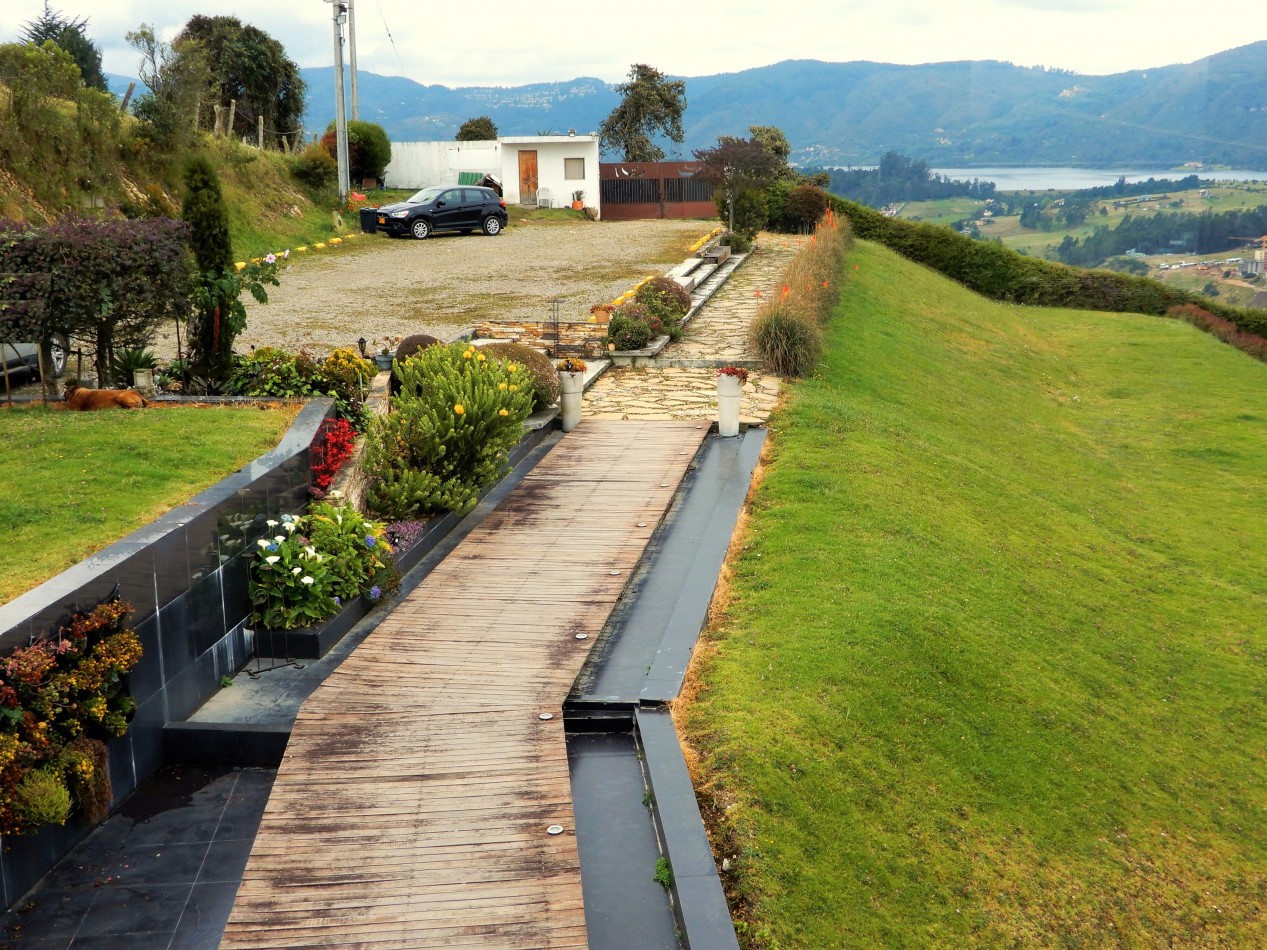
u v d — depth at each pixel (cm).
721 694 827
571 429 1548
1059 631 1122
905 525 1230
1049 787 850
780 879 650
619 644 912
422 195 3356
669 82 5534
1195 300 3725
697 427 1542
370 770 707
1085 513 1648
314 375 1301
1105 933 729
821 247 2877
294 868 607
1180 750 984
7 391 1147
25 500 850
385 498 1142
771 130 5366
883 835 727
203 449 1000
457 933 559
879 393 1928
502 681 833
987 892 719
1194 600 1370
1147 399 2533
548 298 2311
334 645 923
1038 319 3581
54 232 1098
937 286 3500
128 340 1257
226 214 1273
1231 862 845
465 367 1321
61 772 647
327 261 2791
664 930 607
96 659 678
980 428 1967
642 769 758
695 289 2603
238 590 884
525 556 1095
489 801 673
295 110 4509
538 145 4181
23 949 597
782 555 1103
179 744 784
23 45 2256
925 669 923
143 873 664
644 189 4331
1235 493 1908
